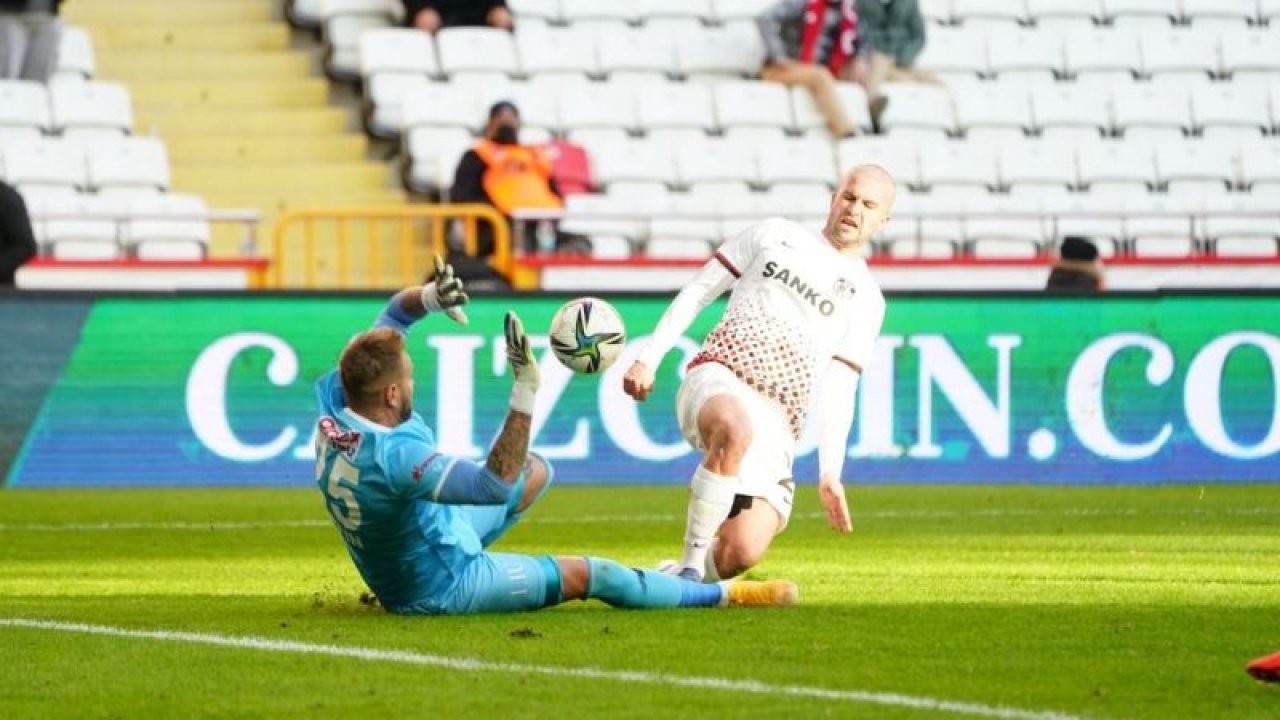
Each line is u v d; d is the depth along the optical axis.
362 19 69.75
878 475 50.62
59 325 49.47
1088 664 21.75
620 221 59.59
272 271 56.75
